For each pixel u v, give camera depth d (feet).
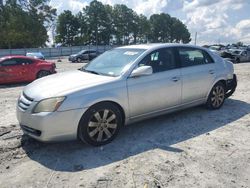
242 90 32.68
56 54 190.08
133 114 17.62
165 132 18.51
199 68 21.29
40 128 14.90
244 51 94.43
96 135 16.22
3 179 13.20
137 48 19.40
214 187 12.39
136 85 17.43
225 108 23.95
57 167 14.19
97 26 343.26
